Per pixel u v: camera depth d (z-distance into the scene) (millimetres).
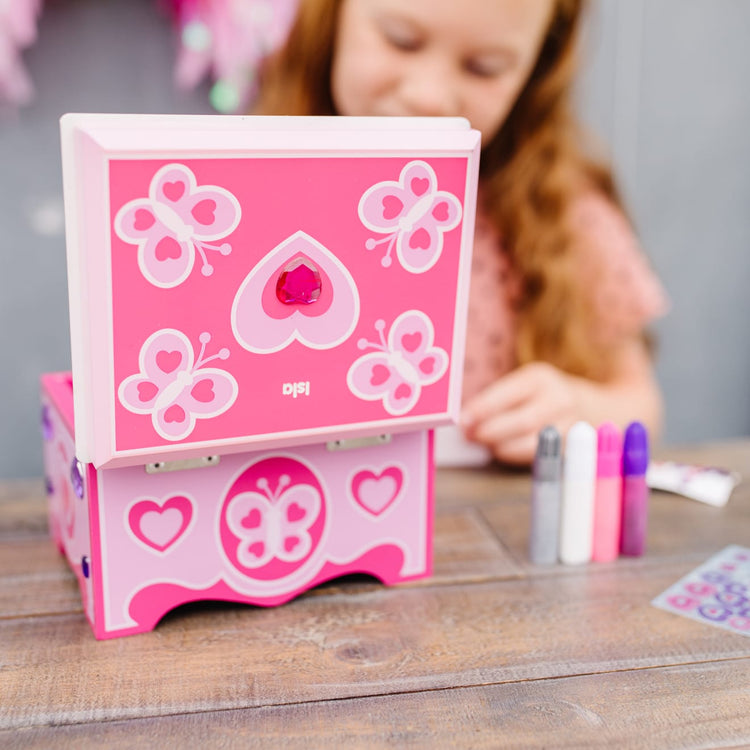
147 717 493
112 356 501
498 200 1024
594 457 673
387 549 650
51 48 917
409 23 946
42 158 952
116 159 470
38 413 1030
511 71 982
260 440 558
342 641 575
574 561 687
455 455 1020
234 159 500
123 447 521
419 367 595
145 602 580
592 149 1046
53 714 494
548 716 497
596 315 1094
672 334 1137
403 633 585
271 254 525
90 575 569
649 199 1086
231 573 602
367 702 508
